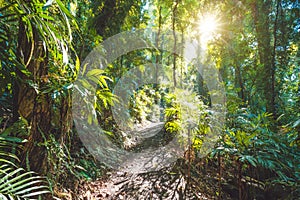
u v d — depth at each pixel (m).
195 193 2.18
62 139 1.62
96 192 2.07
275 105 3.56
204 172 2.68
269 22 3.79
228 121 2.46
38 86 1.37
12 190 0.98
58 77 1.46
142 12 5.02
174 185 2.34
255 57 4.11
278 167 2.06
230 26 4.13
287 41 3.63
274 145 2.14
